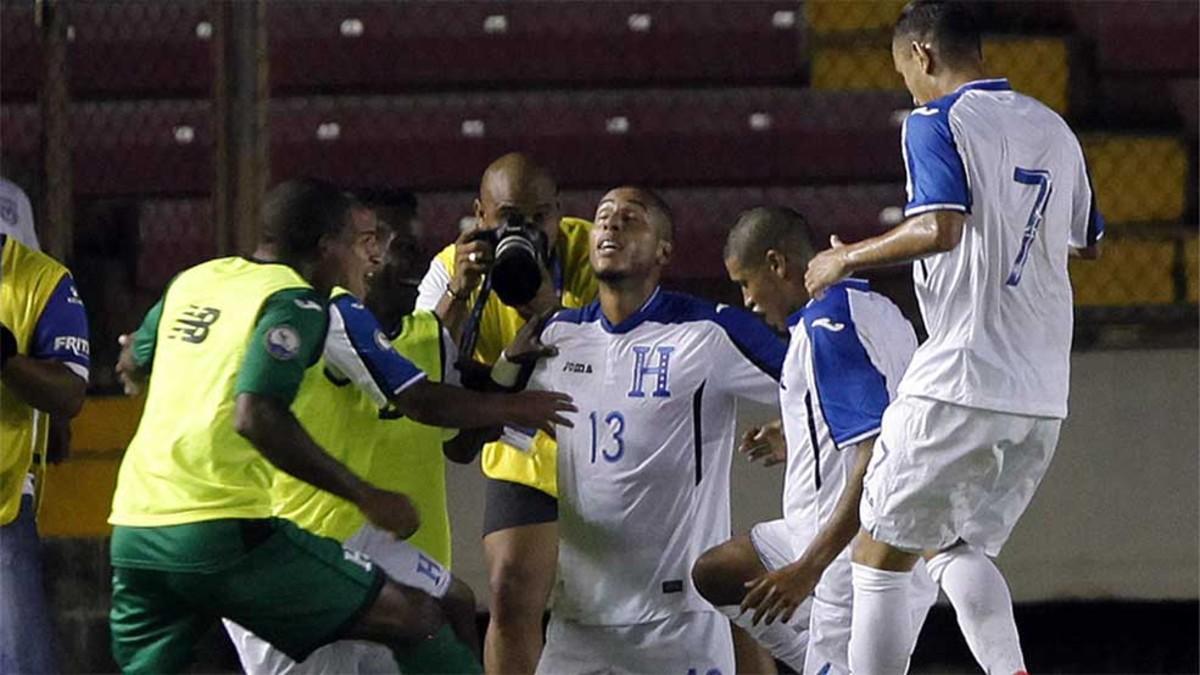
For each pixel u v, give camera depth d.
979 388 16.08
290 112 31.50
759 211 18.14
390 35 32.97
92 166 30.78
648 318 17.92
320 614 15.47
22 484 18.38
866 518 16.45
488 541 18.80
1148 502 25.25
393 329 17.36
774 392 17.81
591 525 17.98
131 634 15.98
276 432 14.77
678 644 18.11
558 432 18.03
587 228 19.84
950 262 16.20
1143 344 25.92
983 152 16.00
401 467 17.17
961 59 16.62
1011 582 25.12
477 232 18.11
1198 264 30.48
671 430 17.78
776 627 18.52
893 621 16.53
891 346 16.98
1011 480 16.73
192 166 30.97
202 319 15.78
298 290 15.38
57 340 18.14
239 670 25.33
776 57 33.62
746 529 24.48
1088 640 25.94
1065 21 34.53
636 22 33.44
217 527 15.27
